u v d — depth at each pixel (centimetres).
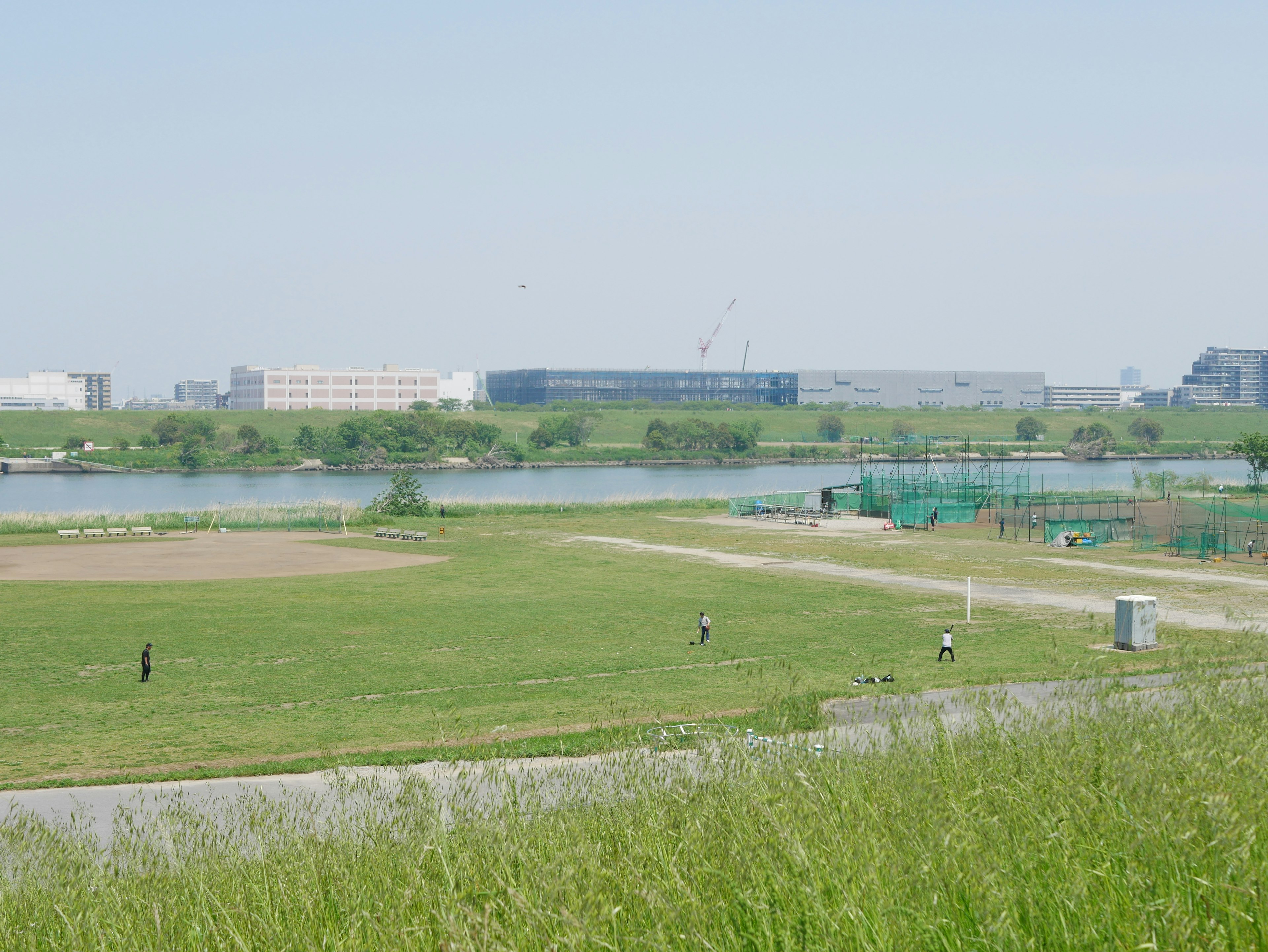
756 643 4603
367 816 1220
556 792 1330
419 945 706
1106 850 696
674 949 634
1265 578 6562
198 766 2750
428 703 3541
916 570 7119
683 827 864
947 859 677
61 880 1053
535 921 666
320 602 5769
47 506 13275
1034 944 600
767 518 10912
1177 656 1686
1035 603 5712
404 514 11119
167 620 5194
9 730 3203
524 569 7169
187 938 824
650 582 6600
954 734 1228
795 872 690
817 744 1347
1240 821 686
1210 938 562
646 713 3225
